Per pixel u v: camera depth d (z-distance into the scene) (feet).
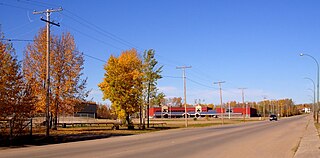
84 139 96.37
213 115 539.29
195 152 60.34
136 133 126.93
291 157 54.95
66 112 125.49
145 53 163.84
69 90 124.26
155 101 165.58
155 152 60.23
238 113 549.13
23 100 84.38
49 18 98.84
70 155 55.83
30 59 121.39
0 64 81.20
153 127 177.58
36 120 126.72
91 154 57.06
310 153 60.29
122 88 152.25
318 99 182.70
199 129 156.15
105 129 148.77
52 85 122.01
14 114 82.89
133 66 155.33
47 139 91.04
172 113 520.42
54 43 123.54
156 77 164.96
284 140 88.17
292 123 219.82
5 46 82.48
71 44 126.31
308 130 134.51
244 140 88.22
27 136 88.79
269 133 118.32
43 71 122.01
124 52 156.04
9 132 83.35
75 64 126.52
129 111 153.48
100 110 372.38
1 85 79.97
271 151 62.85
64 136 104.37
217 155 56.08
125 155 55.67
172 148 67.46
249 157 54.03
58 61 123.03
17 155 57.16
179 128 171.22
